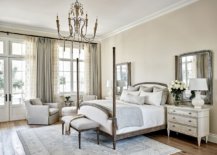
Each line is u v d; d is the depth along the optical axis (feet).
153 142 11.93
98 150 10.52
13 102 18.78
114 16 16.34
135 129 11.81
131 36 18.90
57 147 11.00
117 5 13.88
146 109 12.64
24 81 19.20
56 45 20.70
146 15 16.17
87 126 11.12
